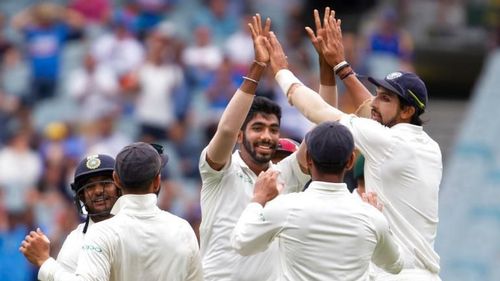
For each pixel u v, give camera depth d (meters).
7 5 66.38
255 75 22.14
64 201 49.78
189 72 57.06
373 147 21.16
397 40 59.75
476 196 47.91
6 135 55.59
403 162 21.11
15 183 52.31
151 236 20.05
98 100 55.78
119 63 56.47
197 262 20.55
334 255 19.70
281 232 19.84
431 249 21.42
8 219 46.44
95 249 19.75
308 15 69.94
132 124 54.50
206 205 22.56
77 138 53.34
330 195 19.86
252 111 22.62
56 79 59.59
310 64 60.44
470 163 49.91
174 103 53.97
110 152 52.00
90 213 21.69
